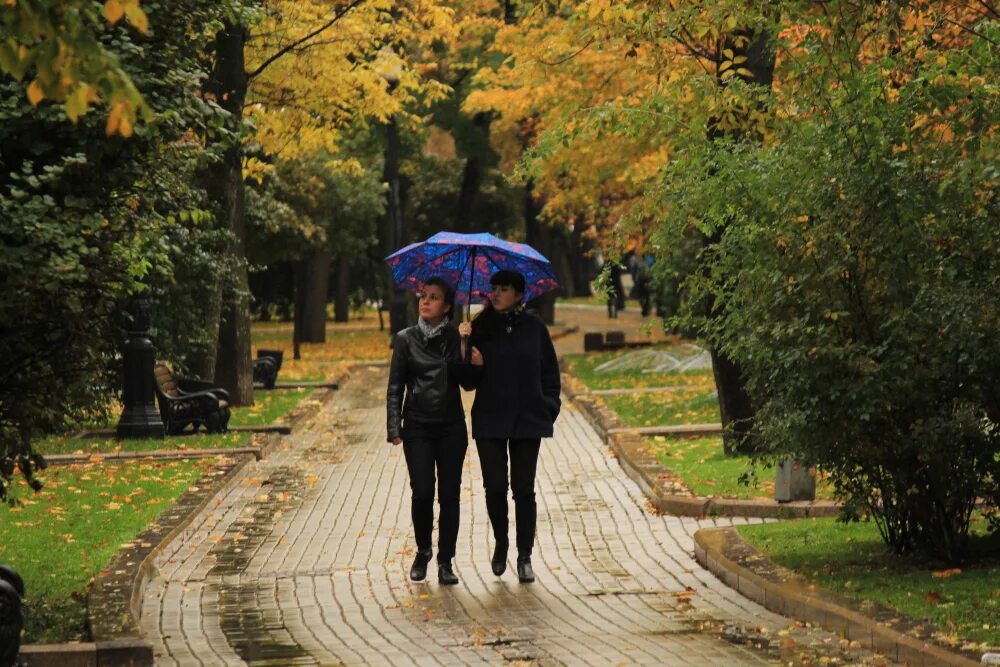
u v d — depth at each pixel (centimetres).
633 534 1820
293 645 1221
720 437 2852
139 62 1269
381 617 1345
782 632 1221
